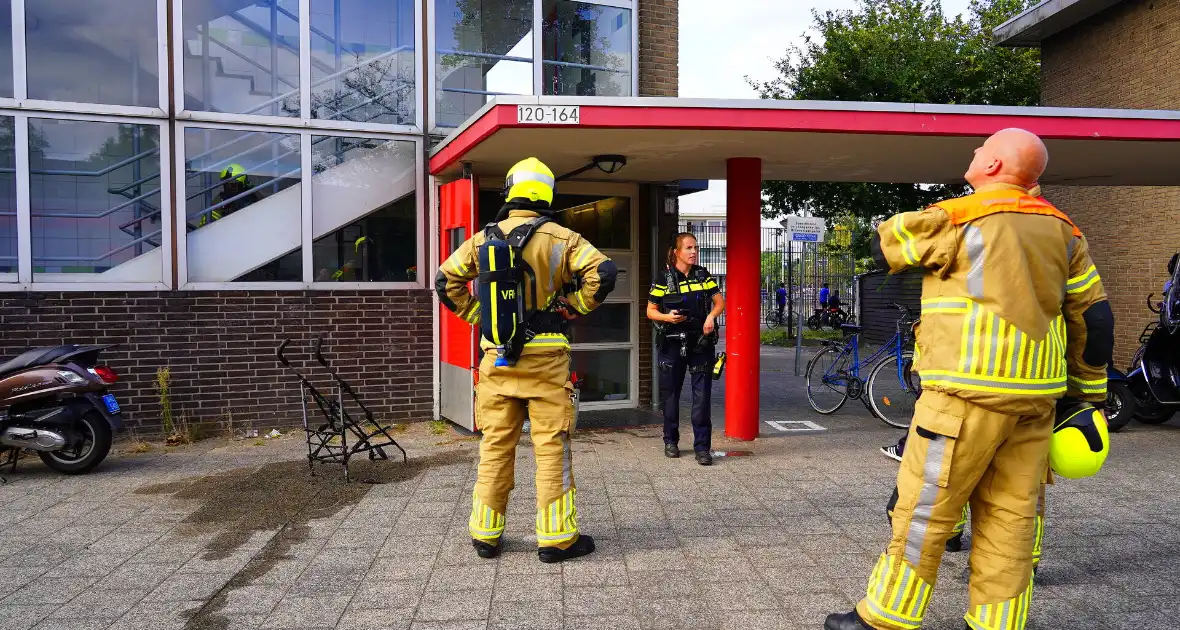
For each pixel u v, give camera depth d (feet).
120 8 22.22
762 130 18.10
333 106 24.20
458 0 25.31
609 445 21.70
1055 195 42.70
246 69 23.40
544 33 26.32
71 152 21.86
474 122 19.24
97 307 21.84
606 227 26.99
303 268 23.85
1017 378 8.65
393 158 24.75
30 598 11.68
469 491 17.10
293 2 23.70
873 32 56.75
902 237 9.27
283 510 15.84
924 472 9.10
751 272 22.18
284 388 23.52
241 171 23.25
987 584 9.22
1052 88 42.24
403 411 24.72
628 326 27.40
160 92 22.40
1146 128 19.21
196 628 10.68
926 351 9.29
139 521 15.21
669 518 15.17
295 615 11.05
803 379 39.45
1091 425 9.50
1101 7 38.06
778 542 13.82
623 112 17.61
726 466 19.25
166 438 22.07
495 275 12.35
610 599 11.46
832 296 76.38
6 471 18.99
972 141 19.56
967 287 8.87
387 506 16.07
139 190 22.40
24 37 21.48
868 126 18.29
